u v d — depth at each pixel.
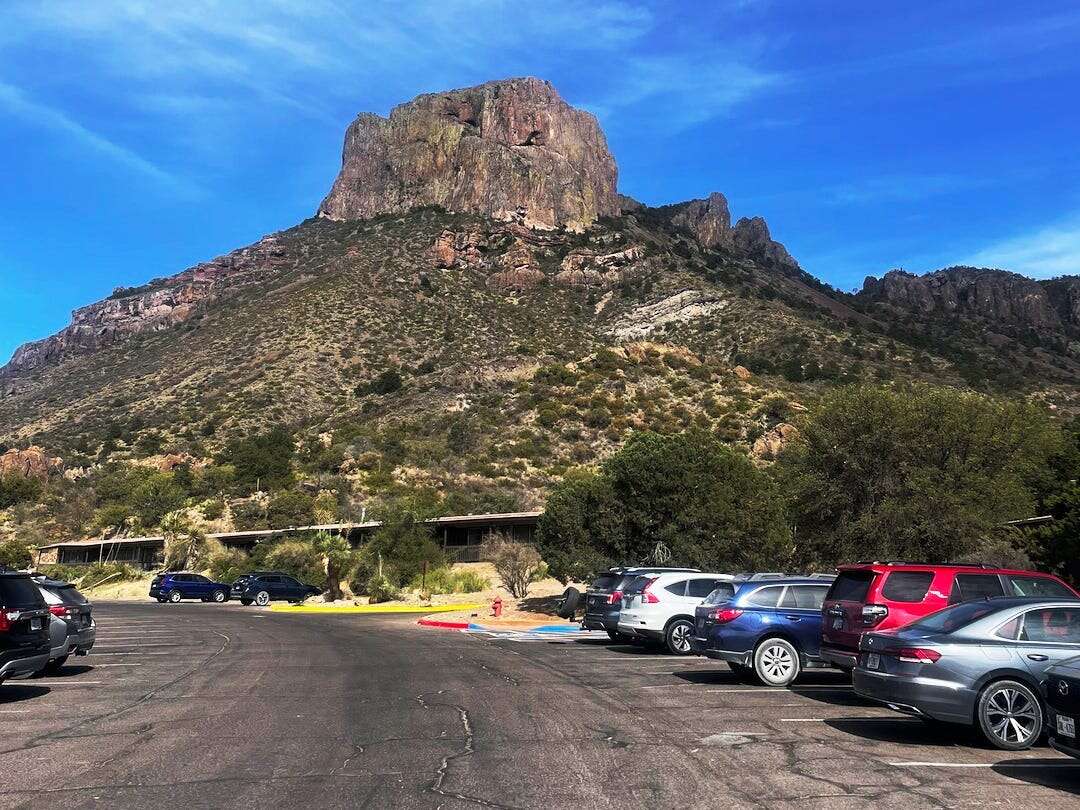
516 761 7.34
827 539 24.22
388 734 8.55
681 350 100.38
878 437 23.53
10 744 8.28
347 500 62.84
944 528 22.00
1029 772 7.13
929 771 7.09
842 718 9.61
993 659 8.27
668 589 16.52
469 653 16.73
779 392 85.25
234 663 15.14
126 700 11.03
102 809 5.96
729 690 11.74
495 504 57.09
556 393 85.81
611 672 13.71
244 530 60.53
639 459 28.31
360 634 21.67
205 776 6.88
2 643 10.52
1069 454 23.56
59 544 64.06
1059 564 20.56
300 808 5.94
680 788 6.46
